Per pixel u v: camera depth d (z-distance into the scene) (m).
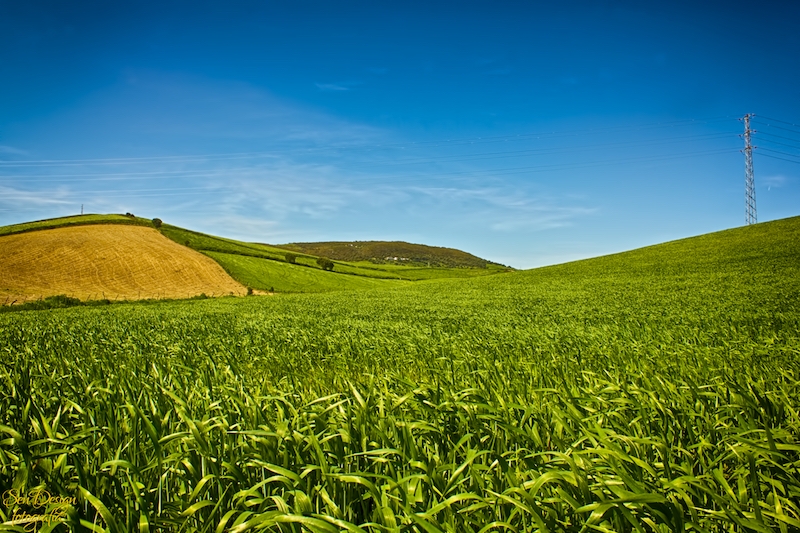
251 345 9.62
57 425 3.07
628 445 2.89
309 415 3.04
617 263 57.81
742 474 2.46
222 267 72.56
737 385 3.58
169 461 2.54
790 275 34.66
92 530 2.07
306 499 2.01
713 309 19.28
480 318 19.27
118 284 57.38
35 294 48.09
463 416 3.00
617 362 6.39
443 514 2.19
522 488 2.03
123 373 5.54
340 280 82.56
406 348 8.60
